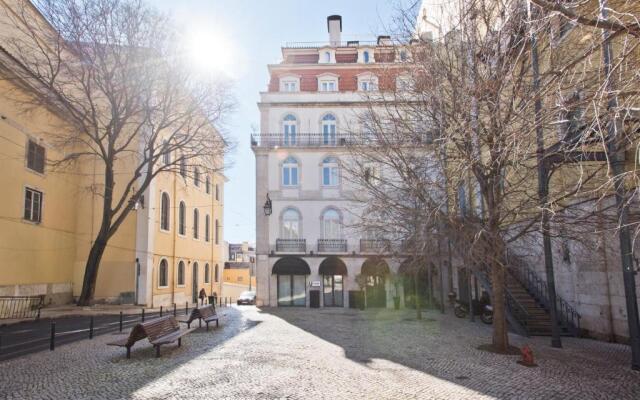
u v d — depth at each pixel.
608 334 12.88
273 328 15.67
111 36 22.55
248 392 7.01
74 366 8.79
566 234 9.81
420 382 7.74
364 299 25.95
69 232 26.38
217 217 43.66
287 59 32.38
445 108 10.00
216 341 12.38
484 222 9.96
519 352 10.53
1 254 20.30
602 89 4.56
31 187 22.64
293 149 29.22
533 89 7.77
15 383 7.46
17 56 22.45
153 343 9.59
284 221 28.81
